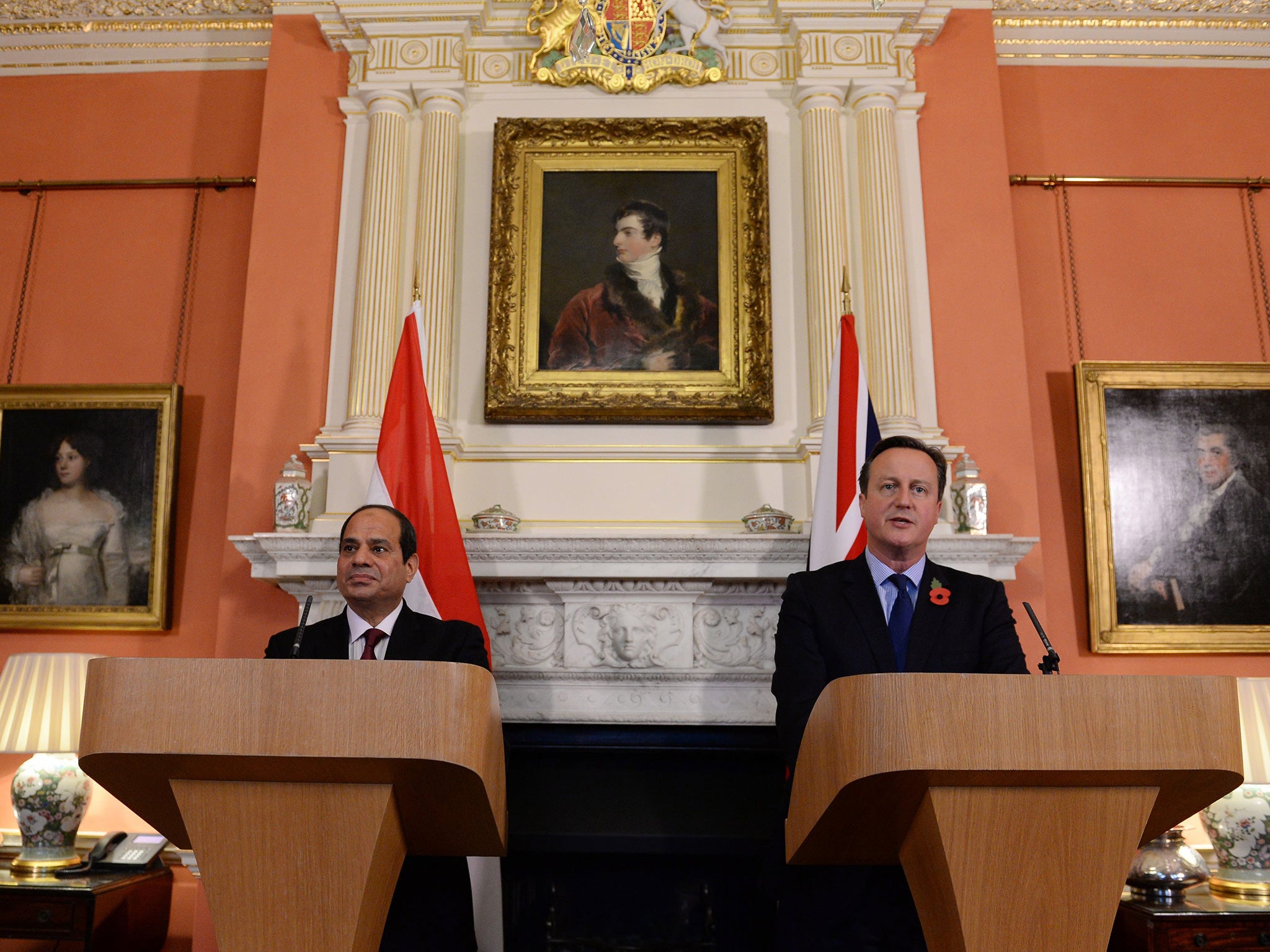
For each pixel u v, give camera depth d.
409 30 4.88
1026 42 5.33
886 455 2.74
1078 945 1.62
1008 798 1.63
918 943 2.17
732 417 4.53
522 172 4.84
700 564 4.12
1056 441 4.89
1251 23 5.33
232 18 5.38
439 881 2.74
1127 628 4.59
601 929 4.19
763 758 4.25
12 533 4.79
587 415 4.53
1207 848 4.34
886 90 4.87
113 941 3.92
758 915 4.17
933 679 1.56
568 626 4.19
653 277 4.73
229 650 4.45
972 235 4.79
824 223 4.70
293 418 4.61
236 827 1.68
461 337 4.69
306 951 1.65
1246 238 5.13
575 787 4.25
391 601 3.11
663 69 4.90
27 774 4.06
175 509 4.80
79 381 5.04
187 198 5.22
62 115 5.34
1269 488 4.70
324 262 4.77
